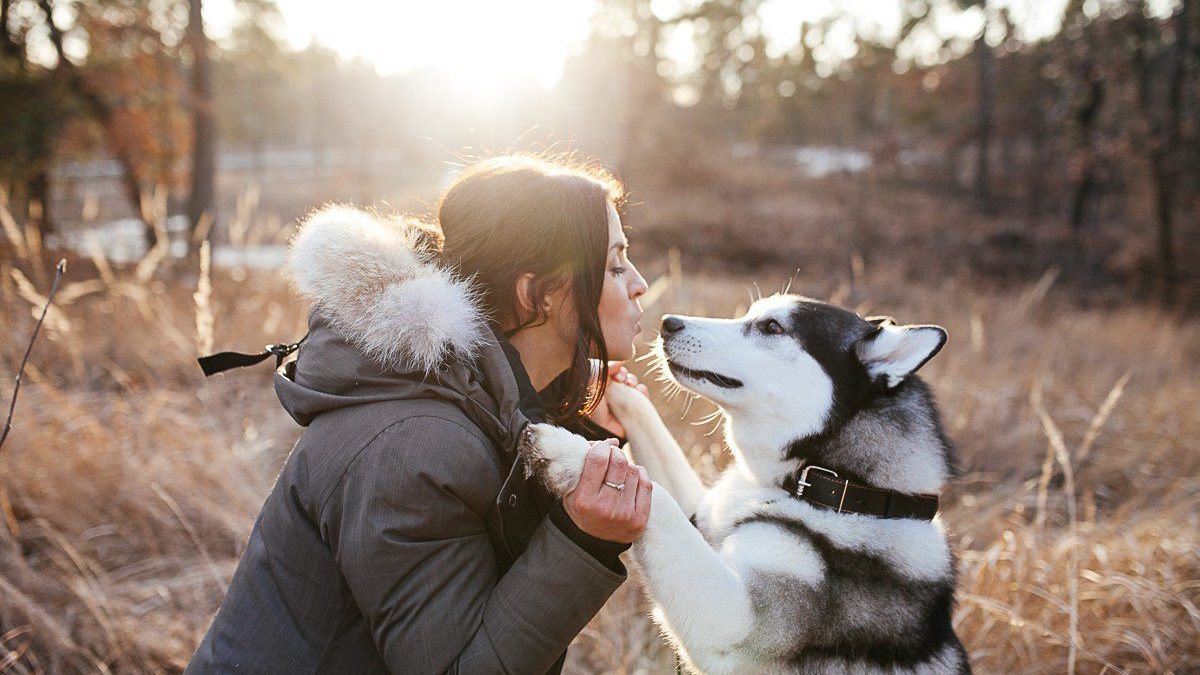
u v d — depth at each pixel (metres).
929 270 19.80
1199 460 5.37
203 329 3.90
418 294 1.55
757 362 2.61
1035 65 27.28
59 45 12.59
